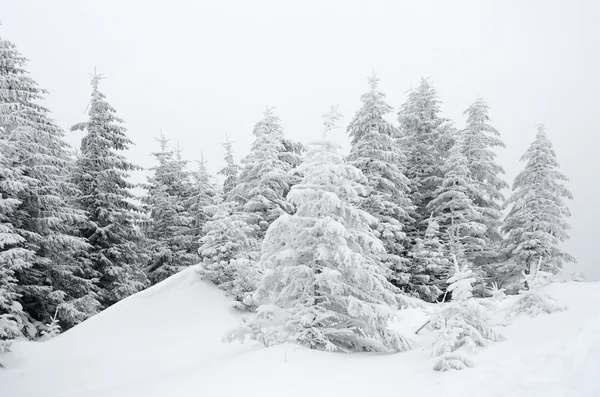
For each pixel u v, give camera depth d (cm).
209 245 1992
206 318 1728
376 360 955
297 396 708
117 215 2158
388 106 2417
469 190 2569
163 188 2938
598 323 795
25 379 1203
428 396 656
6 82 1764
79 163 2186
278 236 1134
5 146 1563
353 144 2523
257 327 1075
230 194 2659
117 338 1551
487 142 2809
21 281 1720
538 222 2334
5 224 1530
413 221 2564
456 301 913
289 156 2653
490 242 2739
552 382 582
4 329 1345
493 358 786
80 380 1211
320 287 1112
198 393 764
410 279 2341
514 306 1098
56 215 1808
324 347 1059
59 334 1653
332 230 1035
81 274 2033
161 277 2773
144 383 928
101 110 2247
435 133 2761
